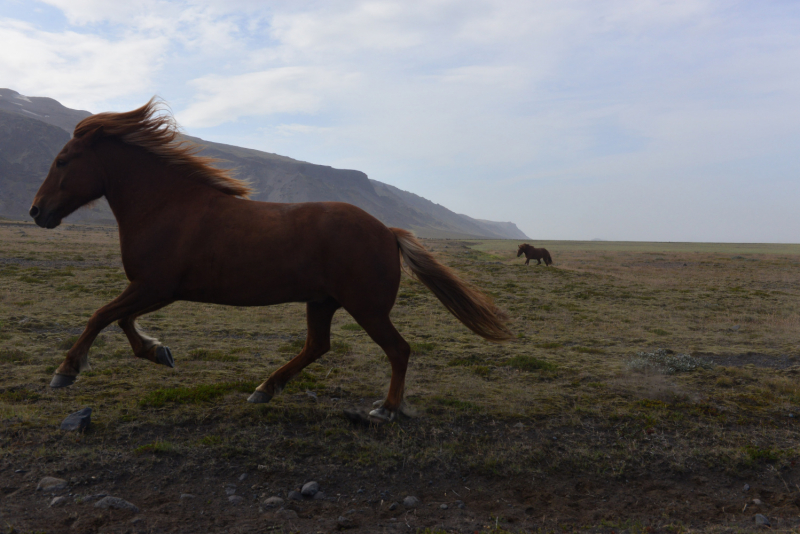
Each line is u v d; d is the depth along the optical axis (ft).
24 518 8.79
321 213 13.41
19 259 64.39
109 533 8.46
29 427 12.29
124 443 12.01
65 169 13.79
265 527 8.98
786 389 18.72
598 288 56.34
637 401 16.74
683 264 112.98
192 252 13.12
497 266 82.69
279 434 12.91
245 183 14.66
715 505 10.61
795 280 73.41
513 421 14.75
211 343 24.00
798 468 12.29
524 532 9.15
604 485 11.36
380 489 10.82
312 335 15.10
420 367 21.04
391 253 13.79
